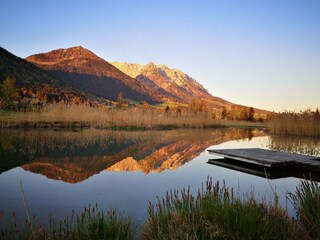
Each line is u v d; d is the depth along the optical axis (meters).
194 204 4.04
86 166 9.03
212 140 18.27
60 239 3.36
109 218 3.76
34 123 22.98
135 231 3.89
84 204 5.25
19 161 9.61
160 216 3.84
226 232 3.33
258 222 3.30
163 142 16.45
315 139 18.77
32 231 3.43
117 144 15.00
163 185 6.73
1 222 4.22
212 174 7.95
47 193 5.95
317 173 7.81
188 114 32.53
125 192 6.07
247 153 9.95
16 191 6.09
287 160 8.38
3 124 21.84
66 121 23.98
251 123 48.84
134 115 26.66
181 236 3.26
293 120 21.62
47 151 11.88
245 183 6.91
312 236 3.36
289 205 5.08
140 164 9.55
